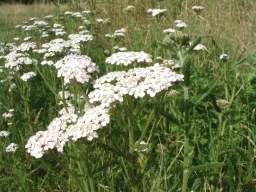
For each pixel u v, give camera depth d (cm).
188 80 36
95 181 40
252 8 85
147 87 32
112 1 101
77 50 58
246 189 38
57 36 89
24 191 42
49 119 55
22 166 46
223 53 62
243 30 78
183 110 35
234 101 50
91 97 34
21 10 190
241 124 46
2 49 85
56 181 44
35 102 63
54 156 34
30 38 86
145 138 41
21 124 57
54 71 60
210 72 61
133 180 33
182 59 37
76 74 37
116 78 35
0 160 49
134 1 97
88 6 105
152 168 35
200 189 37
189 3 90
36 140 34
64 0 119
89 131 32
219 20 82
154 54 65
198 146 41
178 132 41
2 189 46
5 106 62
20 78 63
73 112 38
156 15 71
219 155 41
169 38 38
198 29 78
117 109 35
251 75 54
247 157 41
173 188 34
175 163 38
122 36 79
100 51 76
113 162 34
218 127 43
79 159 33
